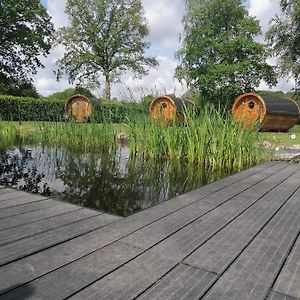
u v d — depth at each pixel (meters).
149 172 5.44
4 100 16.84
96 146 8.38
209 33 23.92
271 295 1.50
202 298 1.45
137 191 4.12
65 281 1.54
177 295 1.46
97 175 5.10
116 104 8.99
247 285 1.57
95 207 3.29
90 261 1.75
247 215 2.71
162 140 6.78
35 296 1.41
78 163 6.11
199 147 6.23
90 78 32.28
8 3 23.12
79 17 31.91
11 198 2.97
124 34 32.72
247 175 4.69
